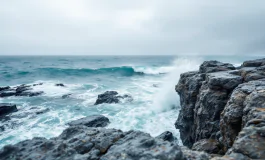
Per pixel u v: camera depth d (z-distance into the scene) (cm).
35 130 1423
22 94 2481
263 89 667
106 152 452
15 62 8369
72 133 572
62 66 6328
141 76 4334
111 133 529
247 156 370
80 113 1816
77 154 414
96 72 4697
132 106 1995
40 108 1950
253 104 592
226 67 1302
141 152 377
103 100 2148
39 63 7850
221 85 920
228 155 385
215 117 898
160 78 4031
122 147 427
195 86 1192
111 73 4703
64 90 2828
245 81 889
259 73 918
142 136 476
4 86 2939
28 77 3956
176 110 1841
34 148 424
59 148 411
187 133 1249
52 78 3956
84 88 2977
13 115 1708
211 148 774
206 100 962
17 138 1302
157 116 1695
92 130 564
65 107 2003
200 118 997
